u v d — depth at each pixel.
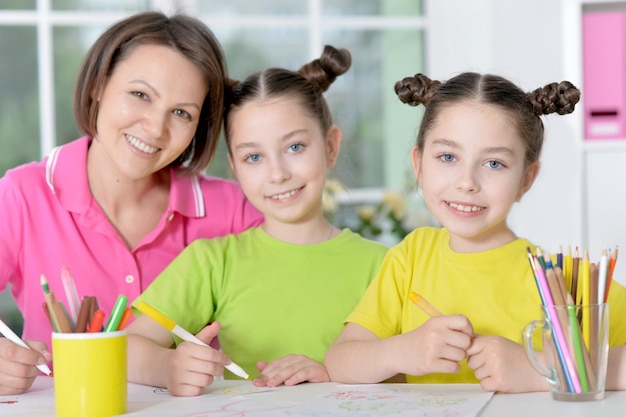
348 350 1.31
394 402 1.08
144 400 1.18
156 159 1.64
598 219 3.06
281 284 1.61
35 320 1.74
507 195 1.35
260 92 1.63
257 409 1.06
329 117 1.75
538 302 1.38
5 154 3.19
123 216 1.79
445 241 1.48
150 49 1.61
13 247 1.74
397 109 3.44
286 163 1.62
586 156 3.06
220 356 1.22
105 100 1.64
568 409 1.01
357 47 3.44
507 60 3.28
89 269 1.73
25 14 3.19
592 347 1.06
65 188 1.76
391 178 3.41
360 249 1.68
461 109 1.35
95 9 3.24
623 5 3.11
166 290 1.56
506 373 1.14
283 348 1.57
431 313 1.21
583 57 3.09
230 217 1.84
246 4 3.37
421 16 3.48
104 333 1.06
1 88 3.18
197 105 1.64
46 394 1.28
